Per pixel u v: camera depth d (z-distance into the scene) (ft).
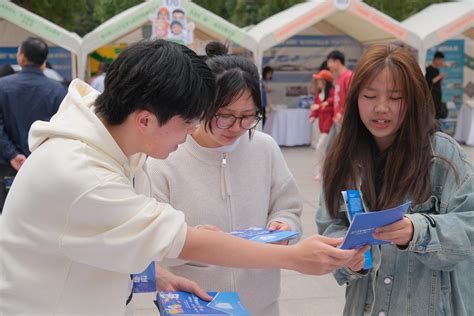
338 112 26.17
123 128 4.58
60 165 4.30
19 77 16.14
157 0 31.78
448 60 43.88
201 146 7.09
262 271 7.28
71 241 4.31
